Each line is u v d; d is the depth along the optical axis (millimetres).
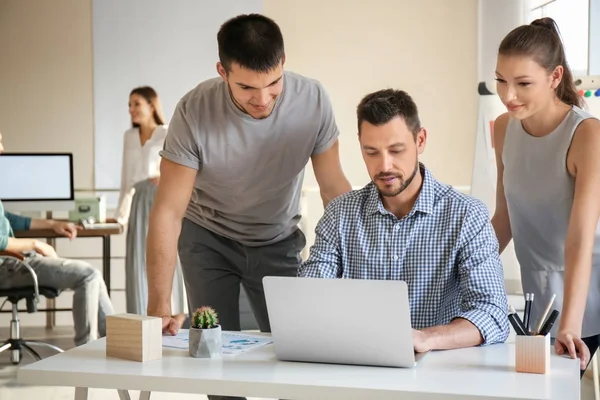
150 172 6508
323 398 1785
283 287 1984
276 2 8156
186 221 3139
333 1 8156
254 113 2584
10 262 5148
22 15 7797
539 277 2682
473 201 2305
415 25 8164
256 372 1914
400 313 1899
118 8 7867
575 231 2375
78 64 7848
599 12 4422
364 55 8180
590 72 4461
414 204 2303
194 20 7938
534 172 2584
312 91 2877
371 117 2178
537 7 6781
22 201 6336
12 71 7812
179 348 2189
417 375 1871
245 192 2943
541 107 2438
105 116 7871
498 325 2180
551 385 1778
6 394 4539
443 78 8172
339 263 2408
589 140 2438
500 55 2430
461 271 2258
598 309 2592
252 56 2436
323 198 3080
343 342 1971
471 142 8195
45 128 7844
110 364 2004
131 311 6098
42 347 5961
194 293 3152
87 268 5262
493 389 1744
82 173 7863
